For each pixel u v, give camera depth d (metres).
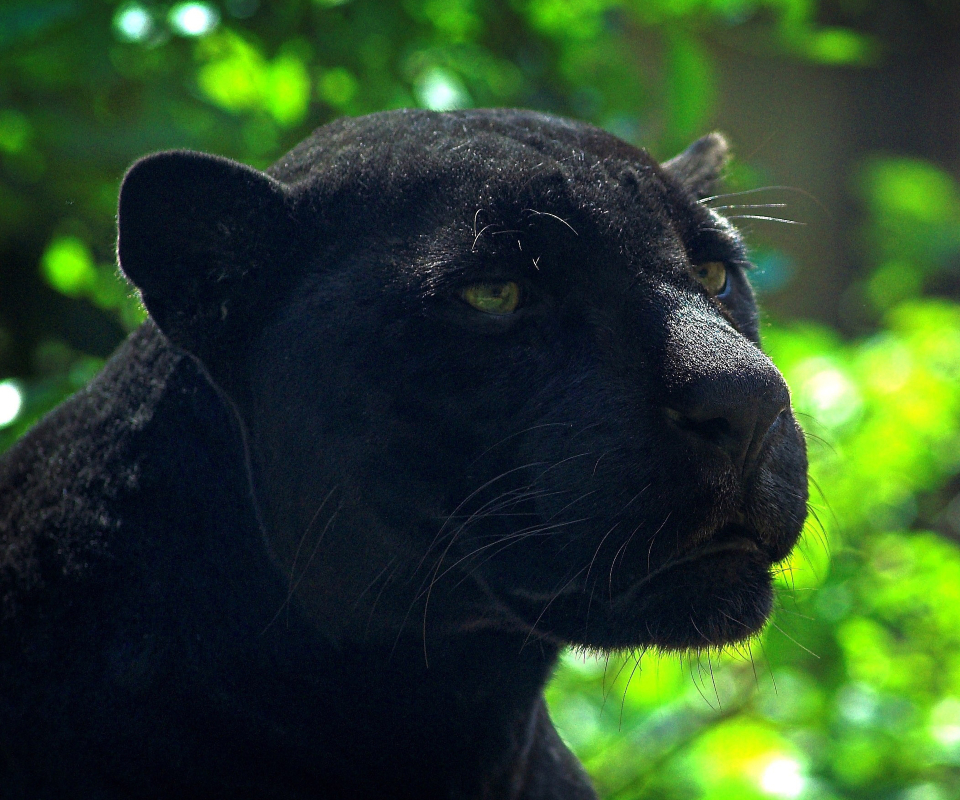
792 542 4.05
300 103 7.65
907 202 16.83
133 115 7.21
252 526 4.34
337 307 4.08
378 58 7.52
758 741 7.38
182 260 4.20
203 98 7.16
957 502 11.75
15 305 7.62
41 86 7.02
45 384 6.27
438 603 4.27
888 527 8.80
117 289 7.66
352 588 4.28
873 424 8.18
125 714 4.17
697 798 7.43
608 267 4.00
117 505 4.38
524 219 4.00
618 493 3.84
